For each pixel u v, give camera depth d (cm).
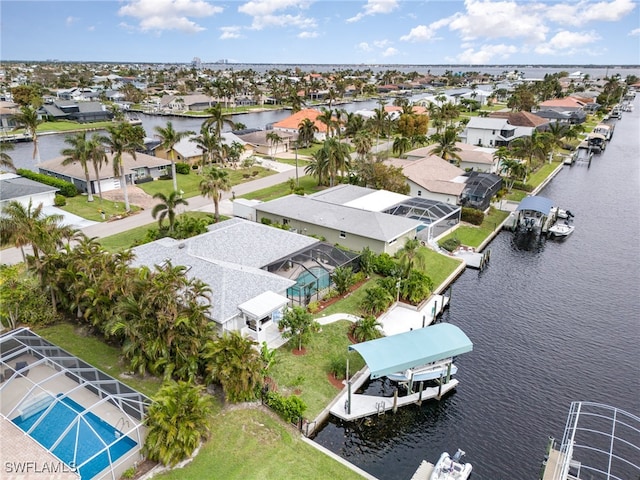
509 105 17762
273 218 5800
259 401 2888
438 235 5934
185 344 2884
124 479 2264
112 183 7394
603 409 3172
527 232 6569
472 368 3559
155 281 2920
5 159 7331
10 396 2675
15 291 3731
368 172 7188
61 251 4209
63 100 17250
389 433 2900
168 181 8038
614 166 10762
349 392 2919
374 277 4703
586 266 5484
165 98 18625
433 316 4181
